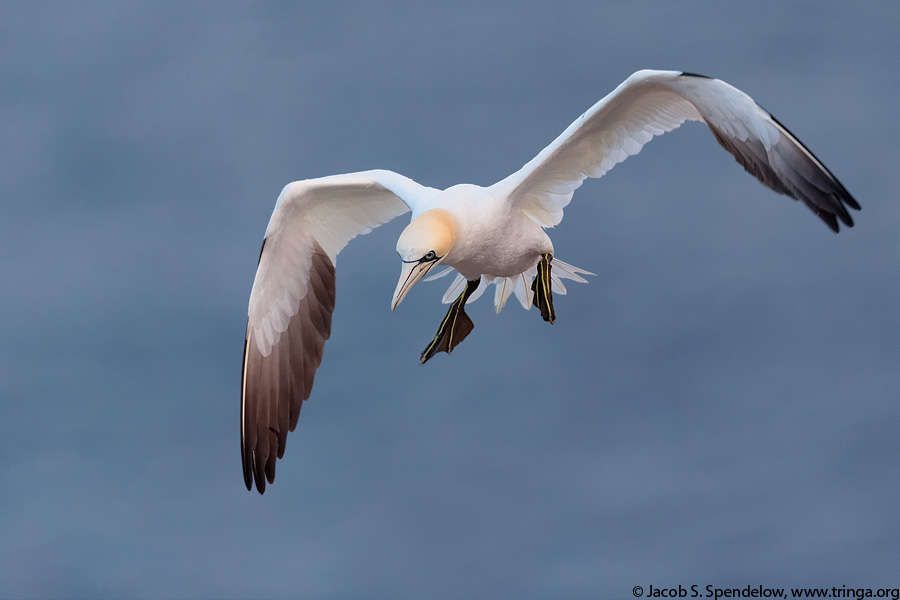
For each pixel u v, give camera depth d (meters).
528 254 12.24
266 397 13.09
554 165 11.77
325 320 13.16
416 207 11.66
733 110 9.98
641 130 11.45
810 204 9.80
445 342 13.36
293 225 12.67
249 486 13.00
